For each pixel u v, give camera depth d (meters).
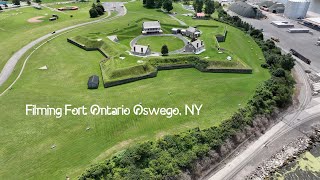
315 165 66.94
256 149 70.31
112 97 83.62
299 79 103.31
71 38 124.88
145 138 67.31
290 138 74.50
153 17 157.00
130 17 160.00
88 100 81.88
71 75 96.00
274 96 84.94
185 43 121.94
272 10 192.12
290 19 176.75
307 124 79.69
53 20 155.62
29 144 64.81
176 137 66.12
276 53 117.62
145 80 94.25
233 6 192.50
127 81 92.31
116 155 60.53
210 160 64.50
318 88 97.31
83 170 57.88
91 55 111.75
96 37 123.44
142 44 120.25
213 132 68.94
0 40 126.56
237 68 100.50
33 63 103.81
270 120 79.81
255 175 63.41
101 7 166.25
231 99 83.75
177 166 60.50
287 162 67.25
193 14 170.62
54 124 71.56
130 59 102.56
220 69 100.00
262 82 92.81
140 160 60.03
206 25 144.75
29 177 56.28
